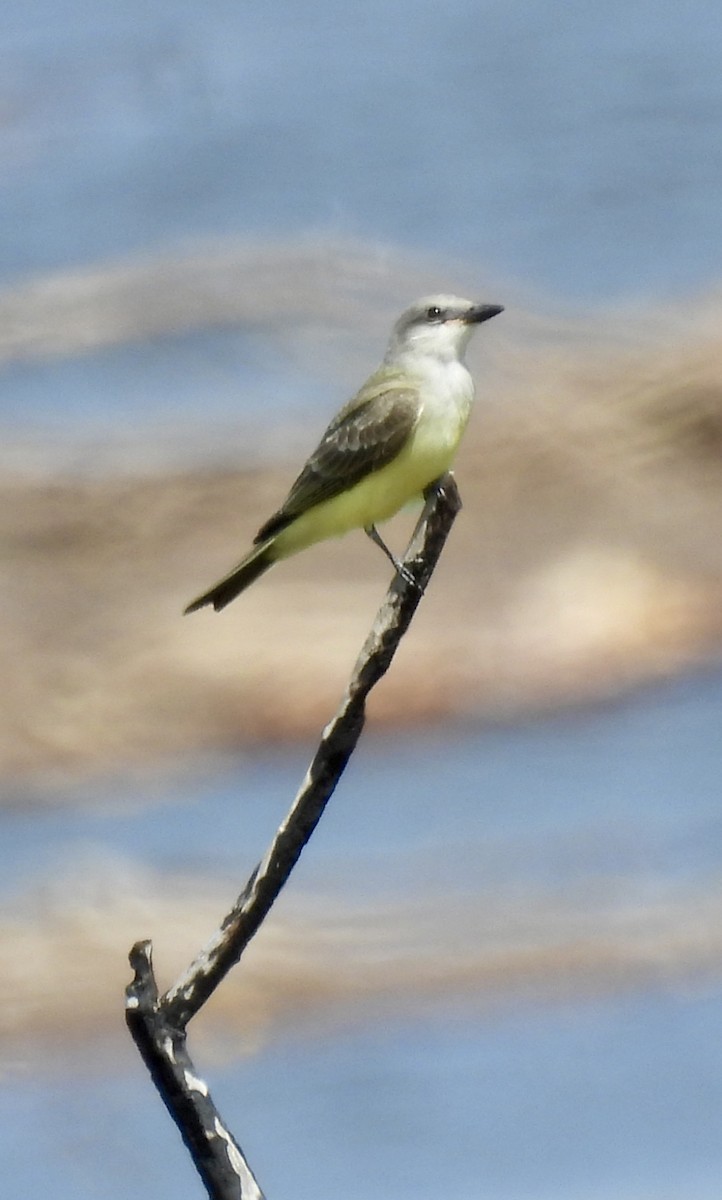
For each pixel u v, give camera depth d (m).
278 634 17.91
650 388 20.27
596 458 19.78
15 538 21.02
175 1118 3.24
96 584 20.33
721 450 19.81
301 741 16.59
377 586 18.42
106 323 22.42
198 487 21.64
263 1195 3.23
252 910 3.27
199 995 3.25
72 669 17.70
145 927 12.30
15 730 16.48
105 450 22.17
